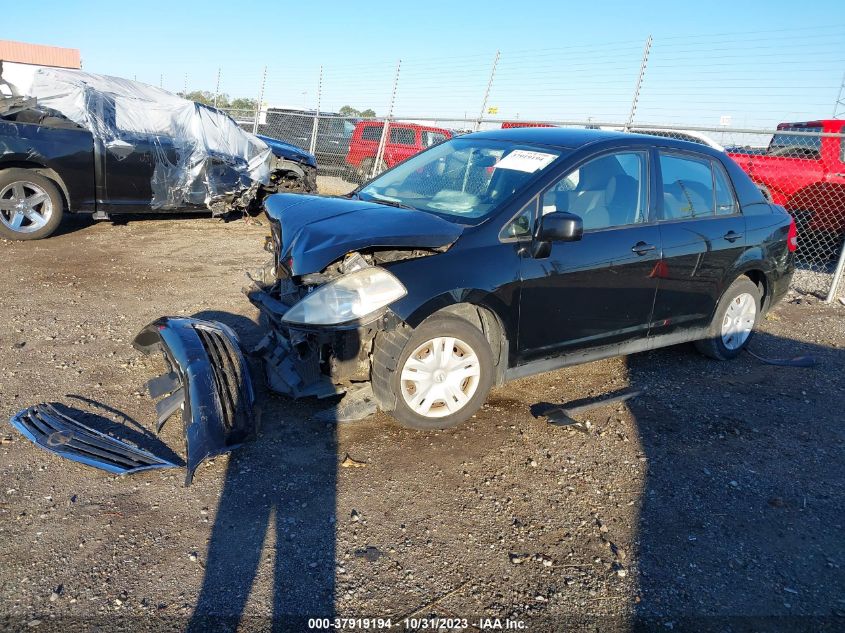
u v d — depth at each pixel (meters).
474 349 3.85
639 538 3.10
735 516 3.33
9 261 7.15
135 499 3.14
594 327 4.38
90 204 8.34
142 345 4.51
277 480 3.36
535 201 4.00
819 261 9.84
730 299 5.26
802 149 9.34
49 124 7.95
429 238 3.56
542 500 3.35
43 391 4.15
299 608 2.55
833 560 3.04
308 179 11.30
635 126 9.64
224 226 10.02
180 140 8.80
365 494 3.29
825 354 5.90
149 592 2.58
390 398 3.69
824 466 3.88
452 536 3.03
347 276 3.51
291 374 3.85
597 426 4.16
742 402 4.70
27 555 2.73
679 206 4.78
